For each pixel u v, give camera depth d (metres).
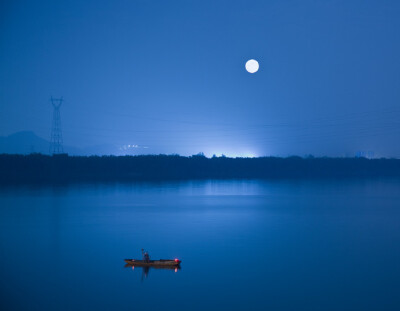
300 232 53.38
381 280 34.16
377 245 45.81
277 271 36.59
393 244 46.22
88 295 31.48
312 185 130.00
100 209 74.19
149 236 51.03
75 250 44.12
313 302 29.94
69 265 38.81
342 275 35.47
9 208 75.38
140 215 68.19
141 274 36.31
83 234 52.25
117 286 33.34
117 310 28.75
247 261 39.75
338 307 29.02
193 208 76.19
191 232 53.34
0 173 138.50
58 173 145.88
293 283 33.62
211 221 62.09
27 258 41.22
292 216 66.75
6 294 31.75
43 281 34.59
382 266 37.88
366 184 133.00
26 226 58.09
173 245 46.03
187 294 31.47
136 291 32.31
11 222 61.19
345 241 47.88
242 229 55.59
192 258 40.88
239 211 72.81
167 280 34.62
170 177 155.75
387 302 29.70
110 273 36.59
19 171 141.38
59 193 102.69
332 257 40.91
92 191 108.31
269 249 43.97
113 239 49.34
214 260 40.19
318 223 60.34
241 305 29.47
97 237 50.41
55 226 58.09
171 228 56.28
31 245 46.53
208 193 105.19
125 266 38.56
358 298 30.50
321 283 33.69
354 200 88.88
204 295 31.31
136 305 29.69
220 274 36.06
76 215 67.81
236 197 95.56
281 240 48.41
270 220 62.62
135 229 55.78
